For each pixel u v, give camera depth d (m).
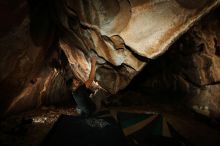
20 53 4.95
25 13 4.45
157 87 7.71
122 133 4.62
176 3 3.73
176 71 6.64
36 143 4.28
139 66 4.67
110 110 5.99
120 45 4.56
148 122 4.90
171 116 5.47
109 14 4.29
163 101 7.32
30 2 4.52
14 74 5.17
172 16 3.81
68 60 8.09
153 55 4.13
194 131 4.68
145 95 7.83
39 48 5.67
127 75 5.28
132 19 4.08
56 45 6.94
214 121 5.11
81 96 5.57
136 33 4.13
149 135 4.45
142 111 6.09
